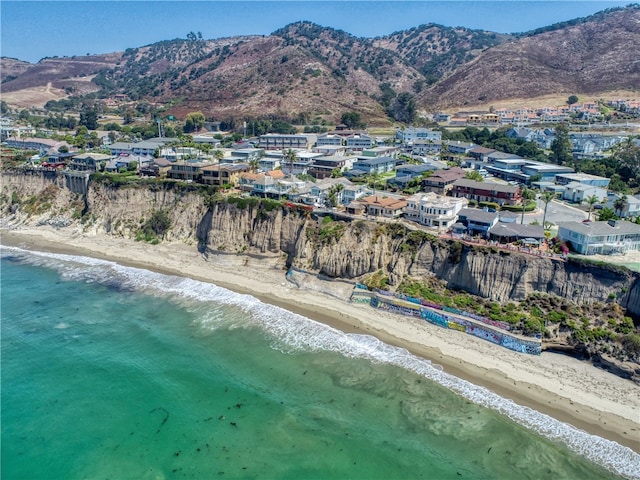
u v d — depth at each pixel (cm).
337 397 6147
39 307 8600
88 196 13212
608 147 16212
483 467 5062
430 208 9188
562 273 7381
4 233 13188
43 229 13200
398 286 8431
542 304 7369
